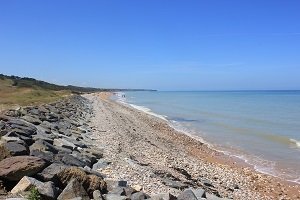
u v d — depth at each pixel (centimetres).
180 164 2338
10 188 1017
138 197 1103
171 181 1587
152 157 2330
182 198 1139
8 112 2573
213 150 3284
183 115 6912
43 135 1867
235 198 1758
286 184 2208
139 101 13225
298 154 3102
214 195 1548
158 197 1120
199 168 2355
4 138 1463
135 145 2661
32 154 1274
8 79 9812
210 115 6931
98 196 1050
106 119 4447
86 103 7756
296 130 4688
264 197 1914
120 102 11162
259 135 4253
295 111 7838
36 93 7581
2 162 1065
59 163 1287
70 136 2311
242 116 6688
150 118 5891
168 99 15588
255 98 16212
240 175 2345
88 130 2983
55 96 7544
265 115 6875
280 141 3797
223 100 14188
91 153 1791
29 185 978
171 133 4191
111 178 1399
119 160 1817
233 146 3512
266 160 2880
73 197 991
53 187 1002
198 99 15550
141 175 1565
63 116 3384
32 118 2470
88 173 1296
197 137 4088
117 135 2975
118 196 1087
